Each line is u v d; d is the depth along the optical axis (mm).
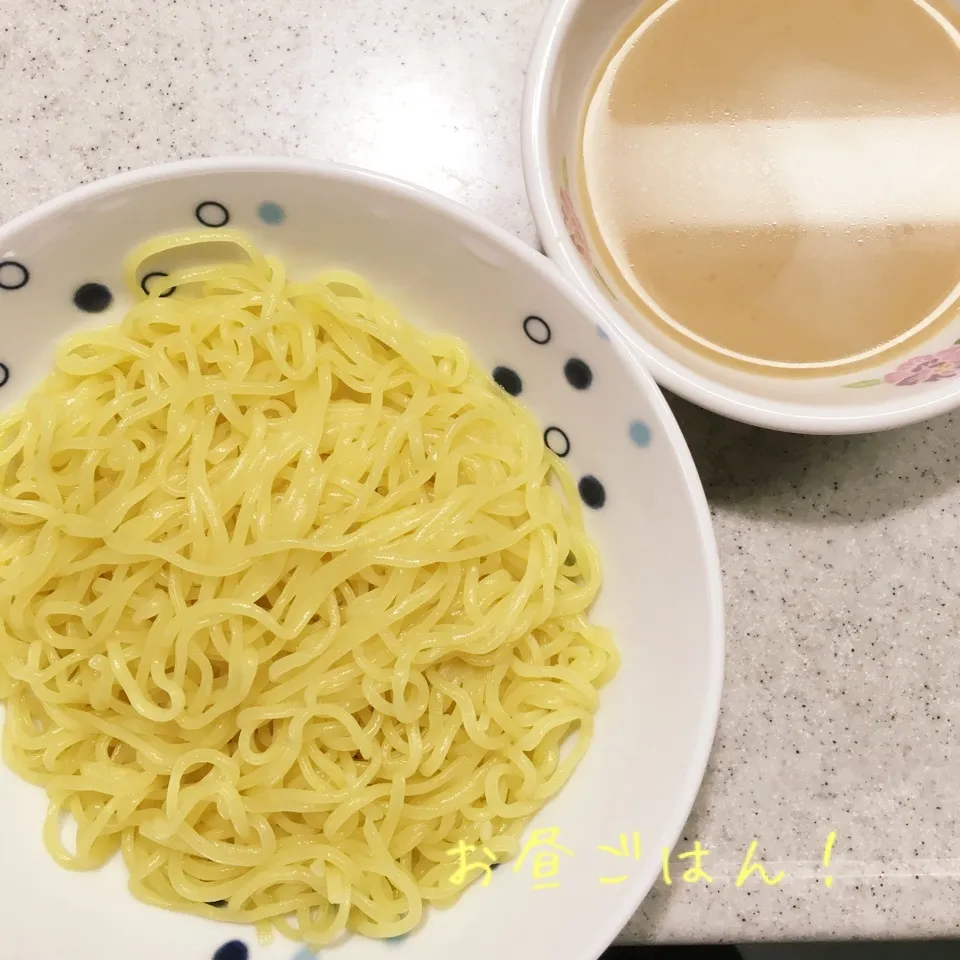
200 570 234
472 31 307
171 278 243
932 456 291
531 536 255
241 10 302
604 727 249
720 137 272
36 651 241
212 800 243
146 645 238
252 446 246
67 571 241
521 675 251
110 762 244
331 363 253
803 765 271
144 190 219
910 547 285
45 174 287
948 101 276
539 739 246
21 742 241
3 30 295
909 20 280
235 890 238
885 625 281
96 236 225
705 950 349
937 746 274
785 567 282
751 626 279
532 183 239
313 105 297
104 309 243
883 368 256
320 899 243
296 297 249
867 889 263
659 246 264
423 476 252
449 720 250
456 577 250
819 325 260
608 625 254
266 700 243
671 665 230
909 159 271
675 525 227
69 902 236
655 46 274
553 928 222
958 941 366
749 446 288
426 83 302
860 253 265
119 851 247
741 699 275
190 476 242
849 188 269
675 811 214
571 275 234
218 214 232
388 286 250
